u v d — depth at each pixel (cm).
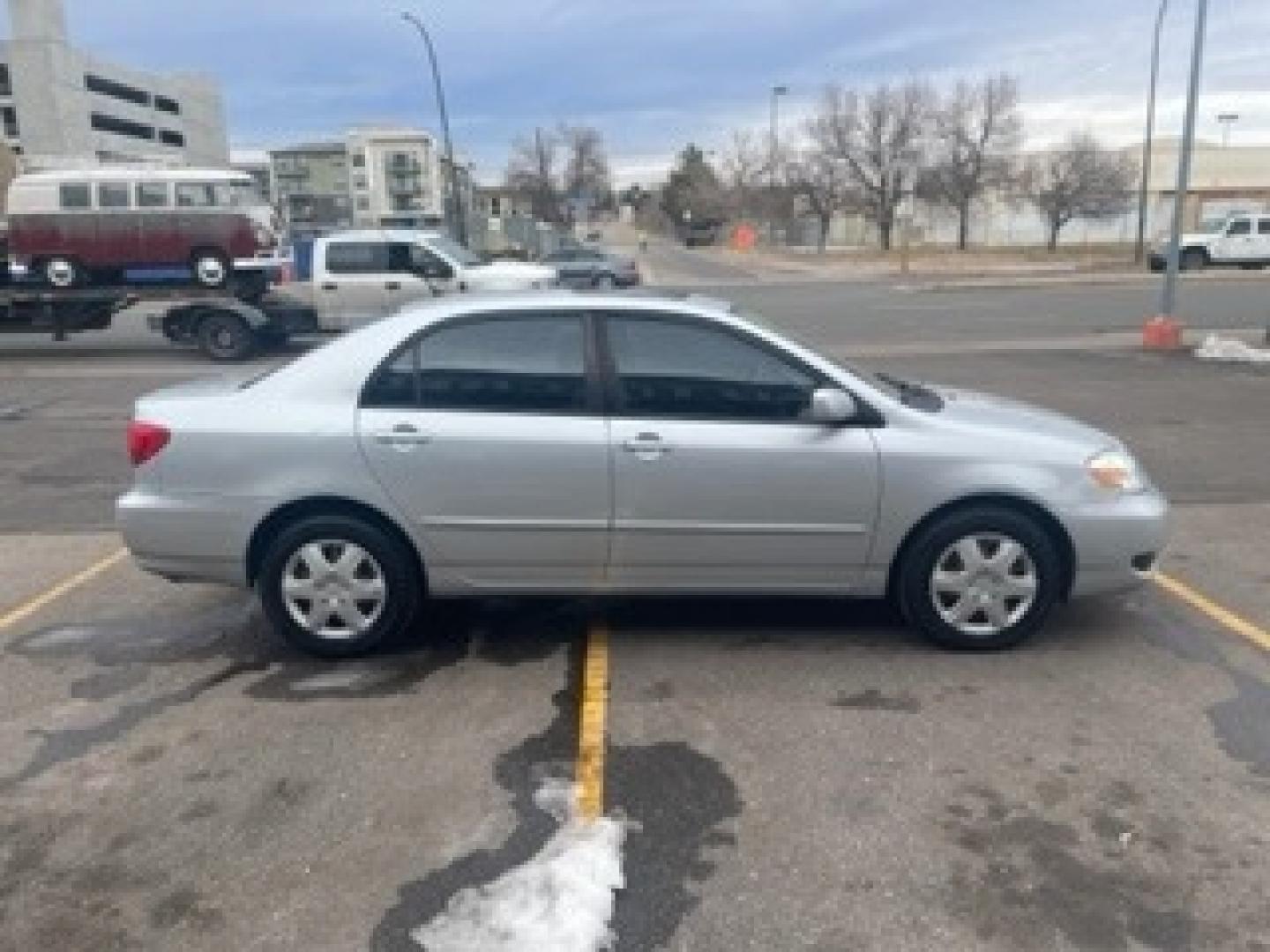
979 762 406
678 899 329
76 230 2114
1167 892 330
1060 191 6650
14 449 1051
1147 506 503
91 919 325
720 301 538
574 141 10656
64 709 464
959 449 491
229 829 370
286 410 495
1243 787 387
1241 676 479
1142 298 2908
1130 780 393
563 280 3225
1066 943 309
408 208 12181
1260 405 1178
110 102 9912
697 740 426
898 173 6975
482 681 483
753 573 501
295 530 498
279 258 2209
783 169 8300
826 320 2488
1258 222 4059
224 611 579
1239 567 627
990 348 1819
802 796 384
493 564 500
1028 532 495
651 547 495
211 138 12469
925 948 307
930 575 499
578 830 363
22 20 8369
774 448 485
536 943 309
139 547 503
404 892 333
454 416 491
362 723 445
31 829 372
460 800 384
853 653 505
